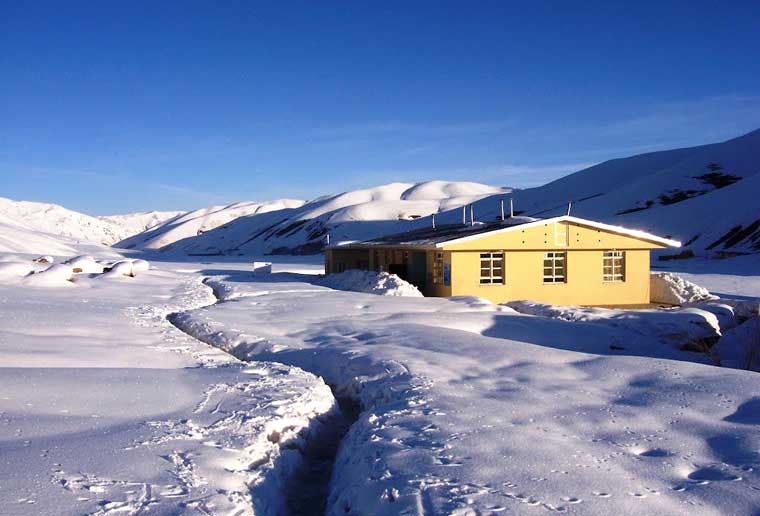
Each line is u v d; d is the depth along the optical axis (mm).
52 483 5570
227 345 15305
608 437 7062
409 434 7230
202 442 7129
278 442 7859
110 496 5445
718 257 65188
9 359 11188
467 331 16375
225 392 9453
